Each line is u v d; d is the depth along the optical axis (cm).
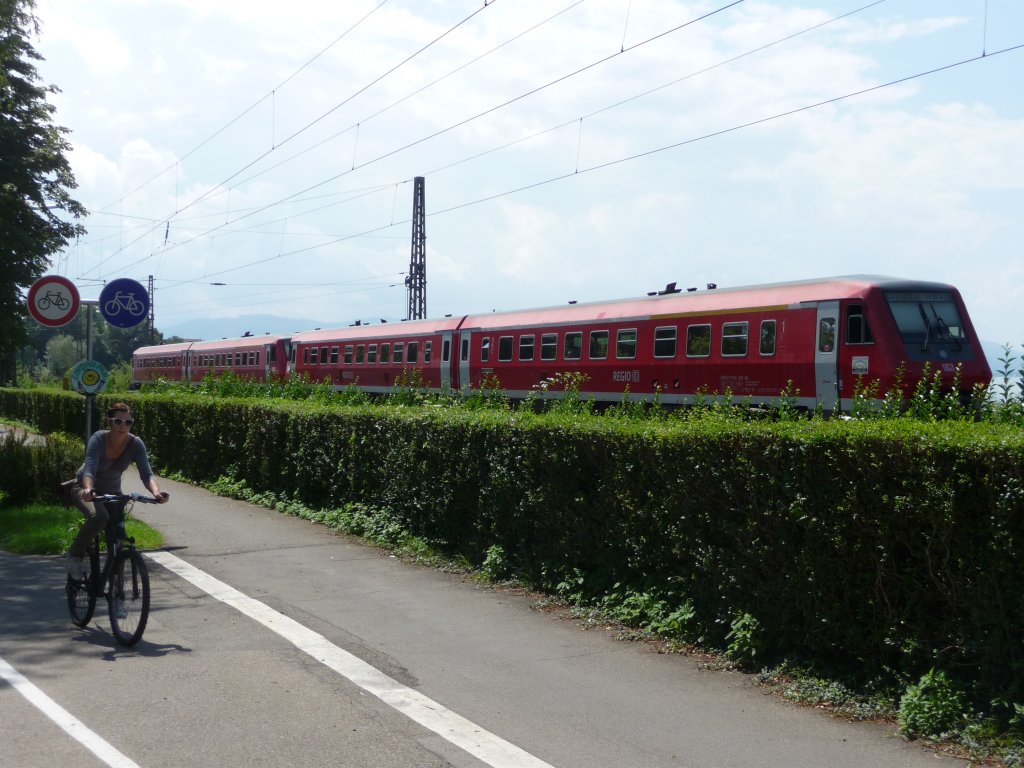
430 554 1099
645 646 756
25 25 1802
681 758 531
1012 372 896
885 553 611
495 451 1020
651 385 2459
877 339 1966
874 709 600
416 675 676
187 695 620
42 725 561
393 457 1221
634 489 829
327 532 1284
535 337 2875
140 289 1327
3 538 1194
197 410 1906
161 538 1196
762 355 2180
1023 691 548
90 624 804
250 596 916
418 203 4462
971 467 571
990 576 556
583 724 583
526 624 821
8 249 2025
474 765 517
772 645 701
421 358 3431
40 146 2158
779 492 690
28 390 3550
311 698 619
